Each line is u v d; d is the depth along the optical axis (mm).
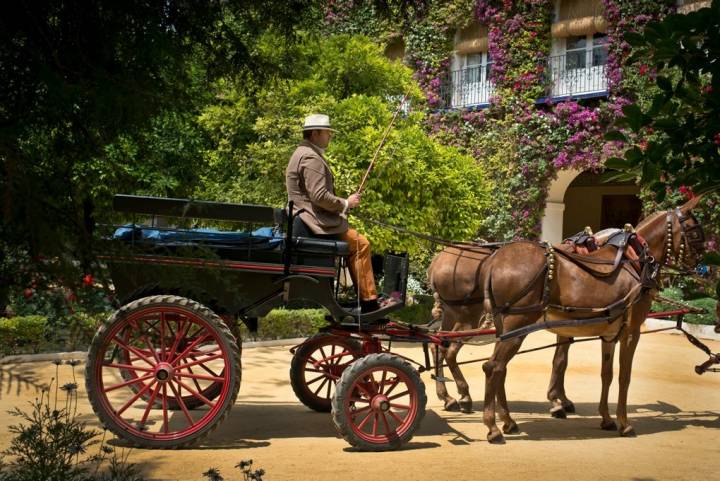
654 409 7801
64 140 2441
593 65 17766
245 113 12508
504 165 18656
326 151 11836
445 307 7285
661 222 7293
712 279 7238
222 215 5641
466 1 19594
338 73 13344
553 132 17906
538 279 6430
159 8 2680
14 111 2307
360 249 6324
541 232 18500
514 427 6613
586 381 9312
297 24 3793
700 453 5969
